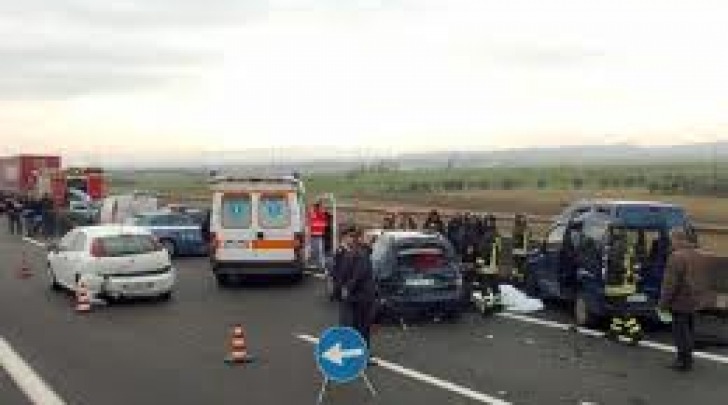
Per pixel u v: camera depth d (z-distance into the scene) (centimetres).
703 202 6469
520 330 1727
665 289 1361
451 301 1806
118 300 2222
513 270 2281
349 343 1142
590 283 1705
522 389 1238
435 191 10369
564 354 1489
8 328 1814
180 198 6800
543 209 5634
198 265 3075
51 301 2233
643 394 1208
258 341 1634
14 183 6681
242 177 2389
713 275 1678
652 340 1622
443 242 1850
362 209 4628
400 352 1511
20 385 1295
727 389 1238
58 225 4606
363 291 1323
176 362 1452
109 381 1312
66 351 1559
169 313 1997
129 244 2166
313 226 2878
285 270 2394
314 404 1156
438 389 1238
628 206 1683
